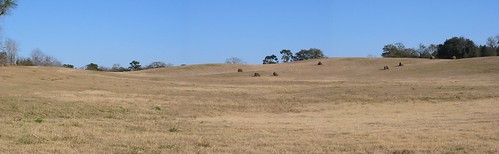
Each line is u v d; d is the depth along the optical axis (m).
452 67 67.81
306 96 32.94
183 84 46.66
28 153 10.48
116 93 32.59
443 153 10.56
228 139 12.93
